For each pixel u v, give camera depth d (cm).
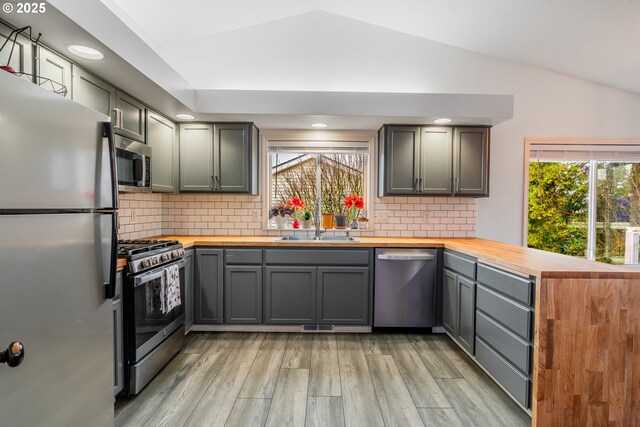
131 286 205
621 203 380
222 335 311
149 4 279
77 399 116
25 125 92
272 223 383
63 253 108
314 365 253
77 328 115
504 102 309
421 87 364
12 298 88
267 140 372
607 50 306
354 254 312
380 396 213
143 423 185
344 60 361
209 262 312
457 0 285
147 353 221
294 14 354
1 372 85
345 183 387
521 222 374
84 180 117
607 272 173
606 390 175
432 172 336
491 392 218
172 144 324
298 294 313
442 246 312
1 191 85
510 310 199
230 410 197
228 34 357
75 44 173
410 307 313
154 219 354
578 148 372
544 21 286
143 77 217
